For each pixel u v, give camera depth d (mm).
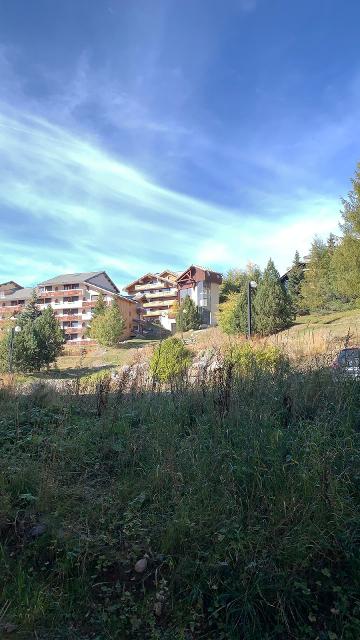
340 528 2996
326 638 2613
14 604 2943
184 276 69312
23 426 5484
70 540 3338
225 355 9844
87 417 5918
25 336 33094
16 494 3879
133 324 70250
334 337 10750
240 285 73312
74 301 73000
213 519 3268
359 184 23016
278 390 5391
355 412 4574
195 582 2947
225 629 2713
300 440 3994
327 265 43281
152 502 3730
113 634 2744
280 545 2932
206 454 3994
